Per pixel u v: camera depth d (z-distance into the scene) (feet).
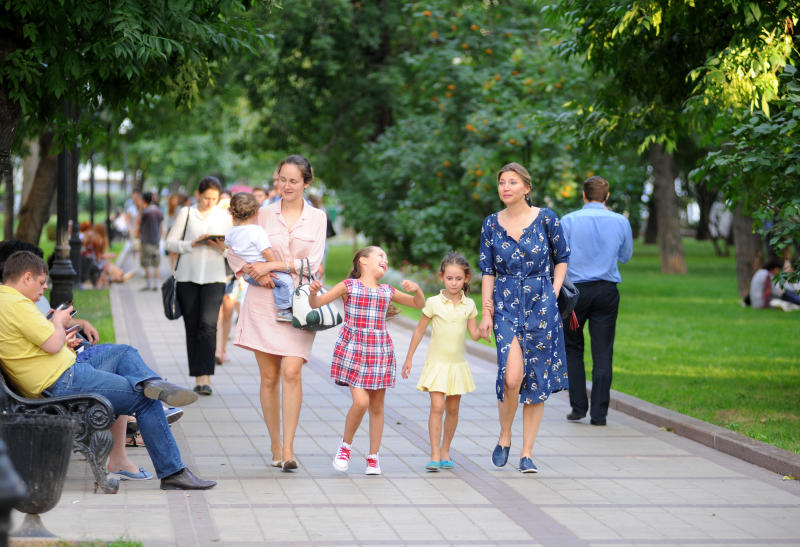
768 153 42.19
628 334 76.48
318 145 147.54
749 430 40.60
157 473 30.58
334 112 140.87
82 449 29.43
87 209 390.63
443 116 109.29
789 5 40.63
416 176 110.32
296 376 33.37
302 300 32.76
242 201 39.24
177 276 47.65
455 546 25.55
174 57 41.65
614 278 42.11
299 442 38.24
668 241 157.89
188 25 38.01
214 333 47.75
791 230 43.32
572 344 43.24
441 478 33.01
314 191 192.54
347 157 143.02
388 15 134.41
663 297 111.04
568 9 50.85
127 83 42.34
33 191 89.25
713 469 34.94
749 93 41.04
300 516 27.99
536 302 33.83
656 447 38.32
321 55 135.33
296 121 142.82
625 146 54.29
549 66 102.58
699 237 291.58
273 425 34.12
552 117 56.13
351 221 132.05
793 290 95.04
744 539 26.73
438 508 29.25
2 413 25.64
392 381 33.17
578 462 35.65
